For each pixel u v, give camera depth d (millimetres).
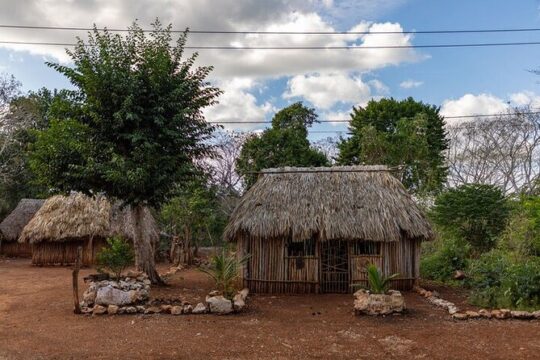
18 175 32875
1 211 31219
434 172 26438
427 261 16172
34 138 30922
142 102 13172
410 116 31922
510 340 8117
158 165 13125
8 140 28984
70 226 21891
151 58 13141
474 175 36719
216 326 9188
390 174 14844
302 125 32781
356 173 14781
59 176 13242
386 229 12961
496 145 35594
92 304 10562
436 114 32156
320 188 14211
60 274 18609
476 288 12250
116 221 22312
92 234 21766
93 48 13234
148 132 13055
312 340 8250
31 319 9789
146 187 13227
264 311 10727
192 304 11117
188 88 13789
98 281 11188
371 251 13695
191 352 7523
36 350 7609
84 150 12656
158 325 9234
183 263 22234
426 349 7695
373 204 13547
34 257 22281
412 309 10773
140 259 14062
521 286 11094
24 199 29266
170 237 25406
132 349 7664
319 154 28516
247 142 27875
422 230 13312
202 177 16359
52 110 13414
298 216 13258
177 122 13297
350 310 10859
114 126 12828
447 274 15273
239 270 13211
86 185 13461
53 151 12758
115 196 13891
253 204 13836
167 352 7516
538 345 7797
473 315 9820
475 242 18875
